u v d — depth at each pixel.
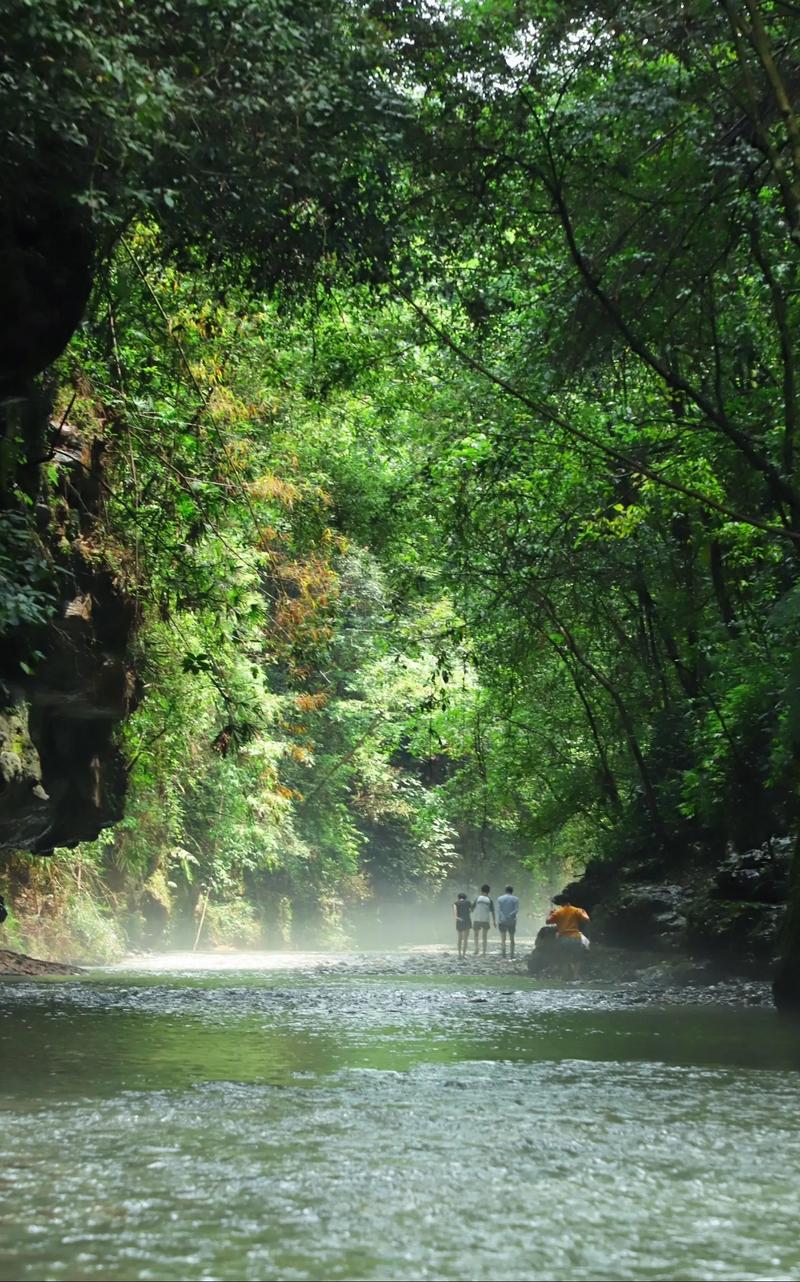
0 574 13.89
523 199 16.42
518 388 24.38
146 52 12.88
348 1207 5.79
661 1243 5.22
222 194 13.86
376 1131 7.72
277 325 23.86
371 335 26.27
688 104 15.62
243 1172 6.52
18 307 14.09
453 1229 5.42
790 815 26.75
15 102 11.48
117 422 21.02
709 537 24.08
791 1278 4.74
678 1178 6.48
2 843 20.17
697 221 16.23
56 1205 5.80
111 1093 9.30
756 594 26.17
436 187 15.85
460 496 28.11
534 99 15.58
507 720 38.47
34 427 17.70
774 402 20.91
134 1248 5.10
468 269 17.77
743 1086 10.05
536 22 14.97
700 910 26.02
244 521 25.34
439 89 15.22
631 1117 8.39
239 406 23.61
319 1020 16.08
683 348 18.89
